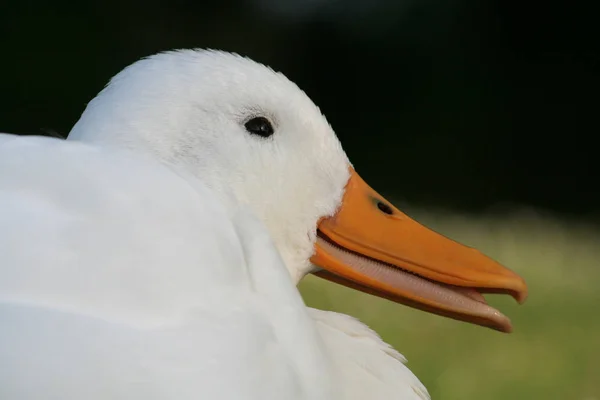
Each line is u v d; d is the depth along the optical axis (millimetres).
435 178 5426
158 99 2338
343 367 2307
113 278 2250
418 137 5832
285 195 2348
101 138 2334
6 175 2256
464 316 2355
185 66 2342
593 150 5770
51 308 2240
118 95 2338
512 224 4535
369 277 2355
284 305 2279
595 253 3920
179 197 2270
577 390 2611
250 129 2346
